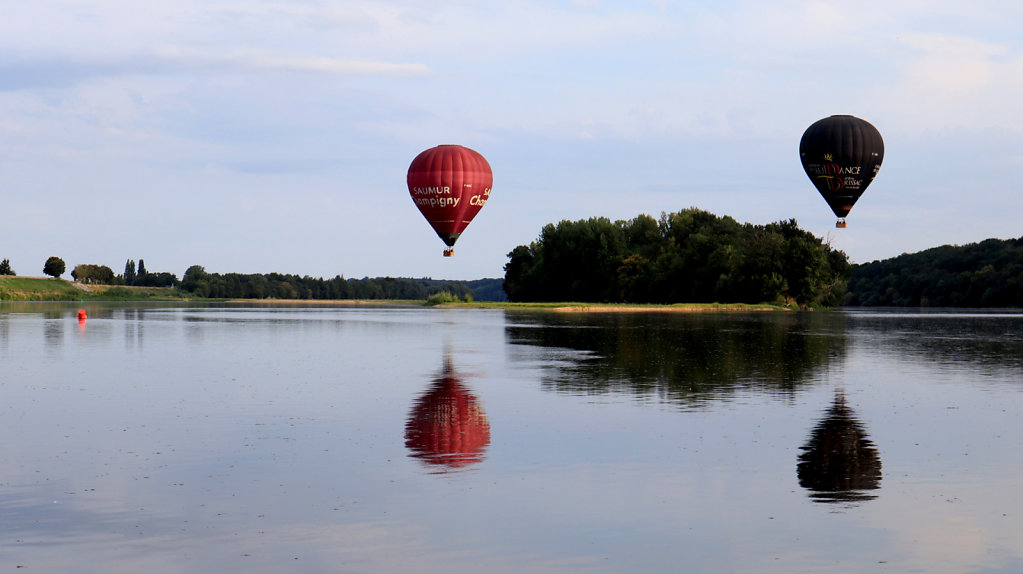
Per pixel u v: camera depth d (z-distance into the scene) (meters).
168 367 30.75
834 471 14.17
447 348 40.06
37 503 12.27
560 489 13.05
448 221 77.06
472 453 15.55
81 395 23.03
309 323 68.44
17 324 64.06
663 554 10.31
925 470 14.24
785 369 30.08
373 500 12.45
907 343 44.75
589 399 22.36
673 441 16.62
